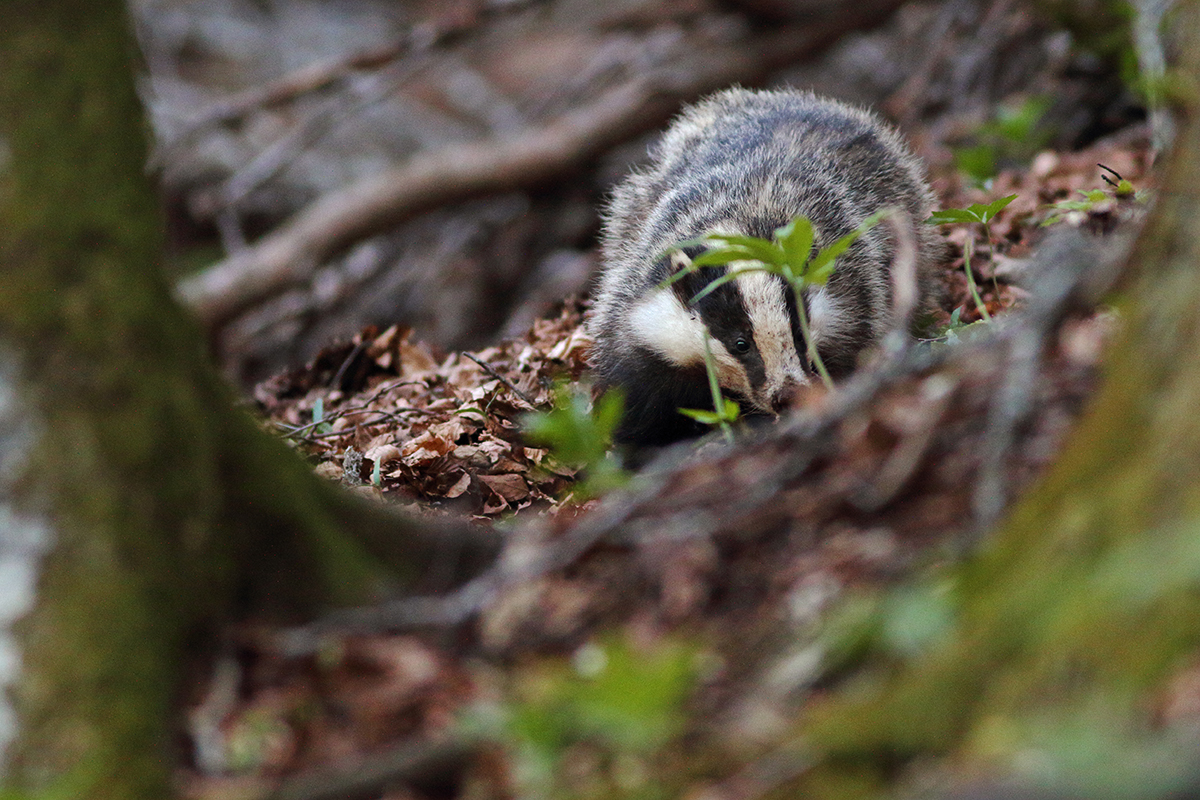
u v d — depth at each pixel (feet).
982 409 22.93
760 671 20.52
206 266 103.81
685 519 23.32
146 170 23.77
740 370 43.55
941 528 21.54
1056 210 44.83
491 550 25.23
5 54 22.25
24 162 22.08
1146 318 19.56
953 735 17.62
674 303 44.78
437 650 22.38
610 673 18.58
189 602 22.36
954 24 83.56
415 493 37.47
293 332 92.12
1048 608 17.83
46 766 20.51
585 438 26.35
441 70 121.19
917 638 19.08
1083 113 70.90
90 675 20.89
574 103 102.47
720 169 48.06
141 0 120.78
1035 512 19.44
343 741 20.90
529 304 85.81
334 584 23.90
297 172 111.14
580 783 19.36
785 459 23.81
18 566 21.44
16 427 21.74
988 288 47.98
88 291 22.22
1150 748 15.44
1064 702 16.80
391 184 88.99
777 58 91.20
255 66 123.24
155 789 20.33
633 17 96.02
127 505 21.90
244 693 21.94
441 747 19.79
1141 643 16.56
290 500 24.26
